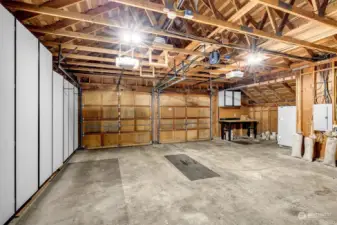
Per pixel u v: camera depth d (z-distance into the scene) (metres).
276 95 7.60
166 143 7.64
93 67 5.48
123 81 7.19
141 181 3.37
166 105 7.91
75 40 3.70
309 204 2.48
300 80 5.05
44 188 3.04
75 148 5.98
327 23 2.38
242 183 3.23
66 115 4.79
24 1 2.40
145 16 3.25
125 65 3.29
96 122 6.78
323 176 3.53
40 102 2.91
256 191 2.90
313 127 4.66
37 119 2.79
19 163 2.26
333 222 2.08
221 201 2.58
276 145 6.89
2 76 1.92
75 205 2.49
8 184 2.03
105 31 3.37
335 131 4.09
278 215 2.22
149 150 6.23
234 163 4.51
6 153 1.99
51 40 3.46
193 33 3.60
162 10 2.14
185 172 3.86
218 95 8.83
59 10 2.30
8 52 2.03
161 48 3.40
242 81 7.59
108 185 3.18
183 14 2.23
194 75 6.11
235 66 4.74
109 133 6.94
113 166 4.34
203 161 4.73
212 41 3.08
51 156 3.47
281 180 3.35
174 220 2.14
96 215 2.25
